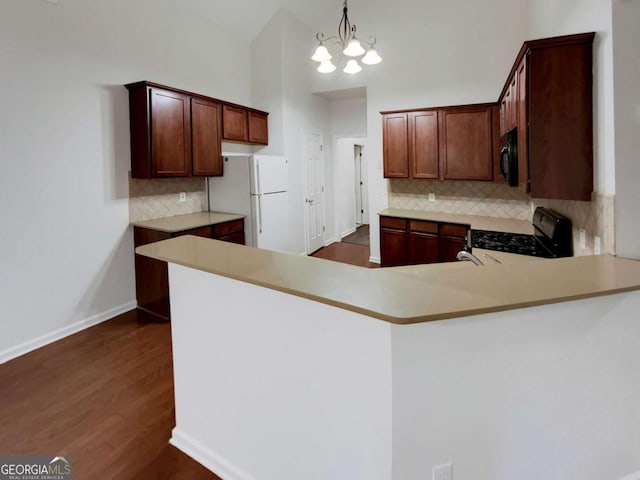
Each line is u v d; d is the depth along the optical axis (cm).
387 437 115
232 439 167
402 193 517
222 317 161
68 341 312
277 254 172
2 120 274
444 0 457
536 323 122
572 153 197
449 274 140
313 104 593
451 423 119
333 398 128
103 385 248
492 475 127
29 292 296
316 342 130
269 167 458
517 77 257
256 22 500
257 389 153
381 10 496
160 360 281
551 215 278
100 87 338
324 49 327
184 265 159
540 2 333
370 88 517
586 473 139
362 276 137
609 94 171
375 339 113
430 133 454
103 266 352
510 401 124
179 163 386
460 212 479
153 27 385
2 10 270
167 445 193
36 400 231
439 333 113
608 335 131
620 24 163
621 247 169
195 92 440
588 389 132
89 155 334
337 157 665
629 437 141
